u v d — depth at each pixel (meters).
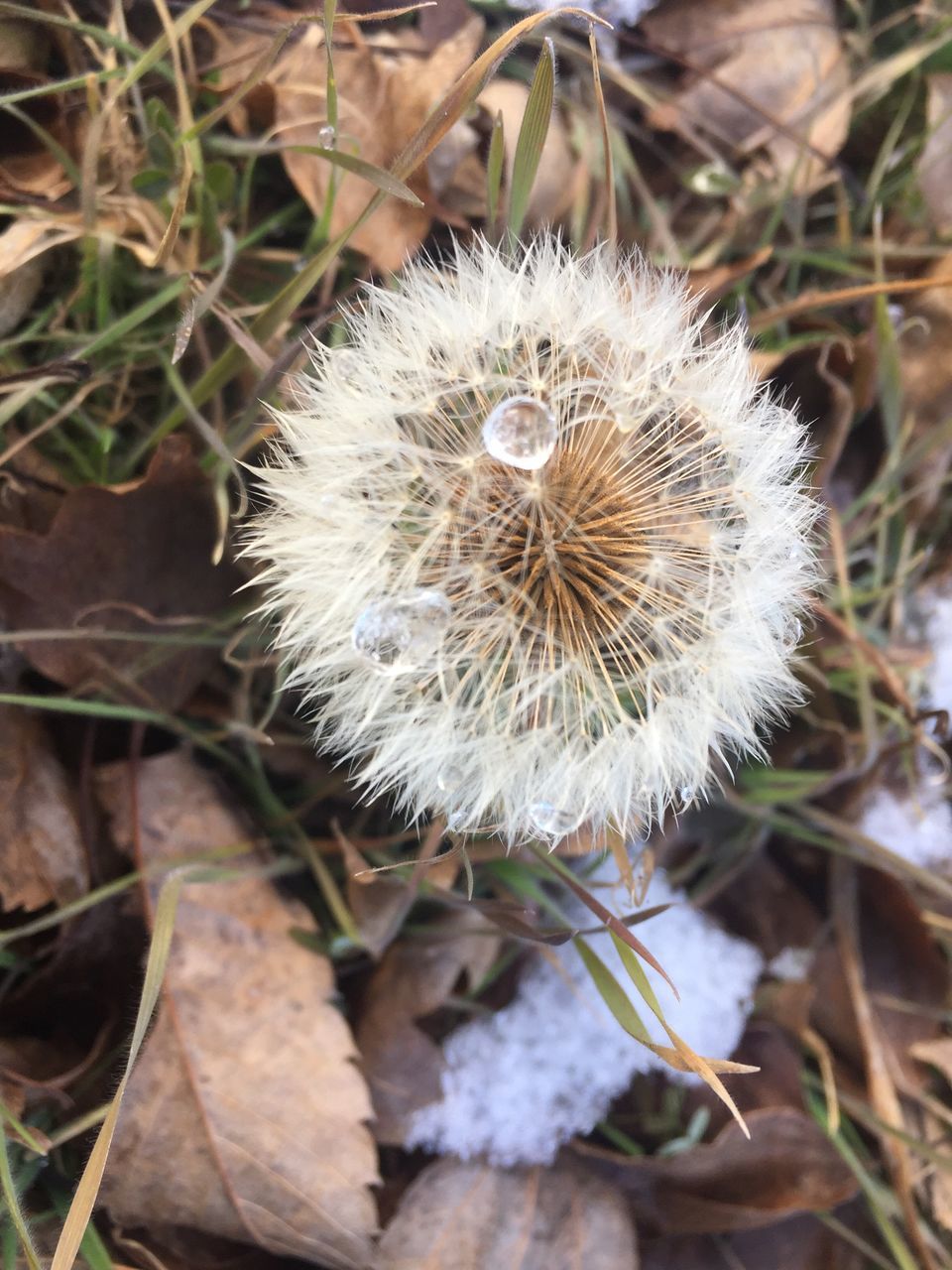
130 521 0.09
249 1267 0.10
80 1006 0.10
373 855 0.11
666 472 0.09
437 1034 0.11
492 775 0.08
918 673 0.12
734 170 0.12
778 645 0.08
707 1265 0.11
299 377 0.08
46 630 0.09
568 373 0.08
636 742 0.08
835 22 0.12
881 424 0.12
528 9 0.11
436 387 0.08
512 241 0.09
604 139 0.09
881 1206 0.11
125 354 0.10
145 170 0.10
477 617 0.08
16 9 0.09
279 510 0.08
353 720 0.08
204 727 0.11
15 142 0.10
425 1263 0.10
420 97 0.11
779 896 0.12
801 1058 0.12
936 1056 0.12
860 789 0.12
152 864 0.10
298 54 0.11
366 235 0.10
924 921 0.12
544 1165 0.11
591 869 0.11
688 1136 0.11
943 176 0.13
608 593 0.08
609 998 0.09
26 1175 0.09
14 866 0.09
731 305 0.12
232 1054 0.10
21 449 0.10
